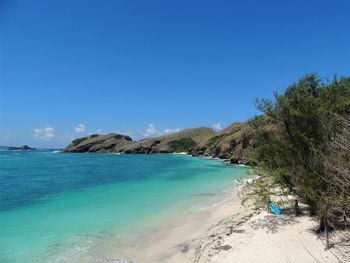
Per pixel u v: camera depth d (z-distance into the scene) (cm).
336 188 907
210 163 6688
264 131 1472
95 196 2556
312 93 1440
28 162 7375
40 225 1681
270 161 1418
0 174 4456
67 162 7406
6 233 1539
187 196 2439
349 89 1473
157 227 1592
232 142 8231
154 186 3075
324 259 933
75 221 1744
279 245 1070
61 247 1337
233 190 2664
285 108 1290
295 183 1264
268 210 1452
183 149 13588
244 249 1085
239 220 1424
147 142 14100
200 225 1566
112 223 1686
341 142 785
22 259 1216
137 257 1223
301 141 1223
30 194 2709
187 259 1168
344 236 1041
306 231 1143
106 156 11212
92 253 1270
